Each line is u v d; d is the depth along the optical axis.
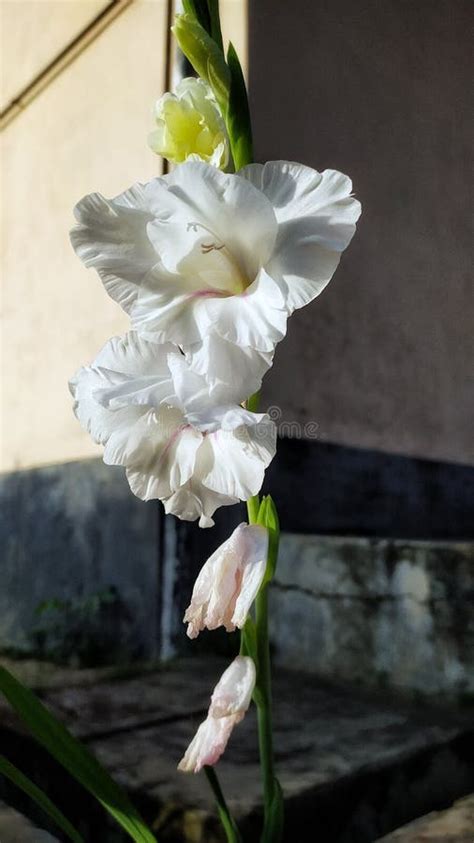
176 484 0.33
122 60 1.01
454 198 1.22
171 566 0.85
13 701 0.33
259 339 0.29
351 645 0.73
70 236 0.31
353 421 0.98
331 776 0.49
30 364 1.15
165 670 0.80
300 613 0.78
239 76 0.33
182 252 0.31
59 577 1.02
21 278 1.19
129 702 0.69
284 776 0.50
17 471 1.15
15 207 1.23
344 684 0.73
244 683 0.31
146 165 0.96
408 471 1.06
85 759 0.34
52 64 1.15
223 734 0.30
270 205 0.29
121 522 0.92
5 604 1.12
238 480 0.31
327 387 0.95
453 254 1.20
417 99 1.16
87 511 0.98
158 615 0.85
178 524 0.85
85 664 0.90
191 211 0.30
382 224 1.08
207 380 0.29
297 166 0.30
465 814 0.51
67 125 1.12
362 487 0.98
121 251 0.31
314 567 0.77
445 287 1.18
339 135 1.00
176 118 0.33
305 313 0.94
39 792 0.34
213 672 0.79
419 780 0.54
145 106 0.96
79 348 1.05
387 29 1.12
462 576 0.65
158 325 0.30
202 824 0.44
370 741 0.56
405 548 0.70
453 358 1.17
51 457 1.08
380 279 1.06
